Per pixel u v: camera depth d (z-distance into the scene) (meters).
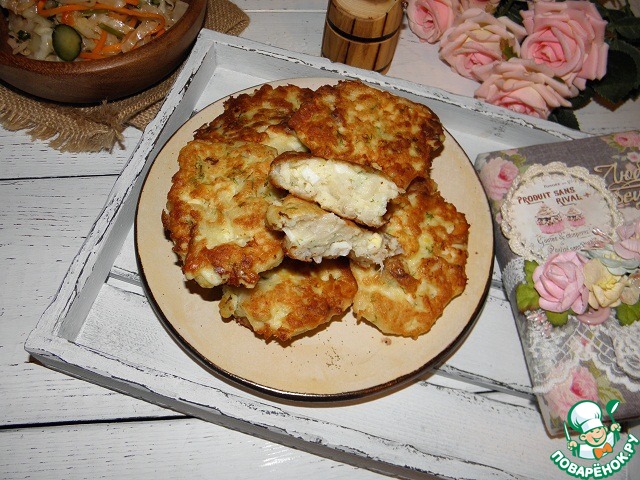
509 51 0.48
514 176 0.42
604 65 0.46
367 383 0.34
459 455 0.35
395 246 0.35
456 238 0.38
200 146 0.37
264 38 0.51
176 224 0.35
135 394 0.36
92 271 0.36
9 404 0.36
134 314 0.37
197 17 0.41
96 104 0.44
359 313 0.36
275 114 0.39
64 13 0.43
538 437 0.36
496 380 0.38
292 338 0.35
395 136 0.38
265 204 0.34
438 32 0.50
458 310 0.37
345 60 0.47
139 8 0.44
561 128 0.44
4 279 0.40
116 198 0.38
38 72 0.38
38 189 0.43
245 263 0.32
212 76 0.46
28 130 0.45
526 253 0.39
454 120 0.45
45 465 0.35
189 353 0.34
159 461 0.36
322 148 0.36
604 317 0.37
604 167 0.42
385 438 0.35
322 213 0.32
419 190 0.38
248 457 0.36
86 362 0.33
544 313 0.38
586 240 0.40
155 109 0.45
